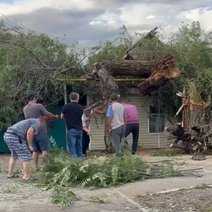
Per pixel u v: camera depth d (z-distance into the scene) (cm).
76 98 1333
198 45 1927
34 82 1831
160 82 1697
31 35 1934
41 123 1180
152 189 926
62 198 817
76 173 1023
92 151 1858
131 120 1516
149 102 2009
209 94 1803
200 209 765
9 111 1809
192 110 1684
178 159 1543
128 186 966
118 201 834
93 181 988
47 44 1928
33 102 1223
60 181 1008
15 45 1862
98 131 1956
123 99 1986
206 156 1636
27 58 1842
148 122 2019
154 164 1119
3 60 1853
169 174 1077
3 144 1898
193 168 1248
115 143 1330
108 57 1906
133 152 1502
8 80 1795
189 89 1744
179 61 1881
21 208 790
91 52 1928
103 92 1702
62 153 1175
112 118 1326
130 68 1750
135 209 779
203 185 941
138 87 1794
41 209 782
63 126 1922
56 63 1888
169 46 1917
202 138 1634
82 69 1892
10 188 976
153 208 784
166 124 2023
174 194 872
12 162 1136
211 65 1944
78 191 934
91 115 1766
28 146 1102
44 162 1134
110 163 1050
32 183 1056
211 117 1714
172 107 1995
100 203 817
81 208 784
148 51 1870
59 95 1902
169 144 1862
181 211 761
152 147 2014
